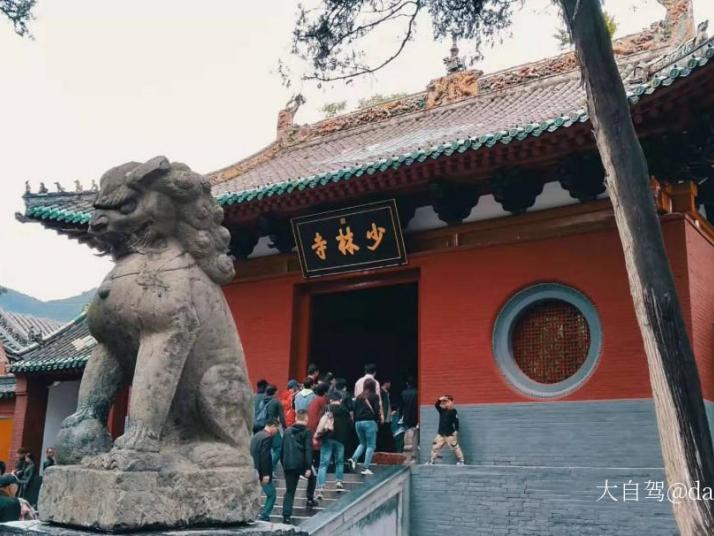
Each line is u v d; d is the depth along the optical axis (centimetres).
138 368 547
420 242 1789
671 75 1254
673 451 780
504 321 1627
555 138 1405
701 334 1465
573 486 1288
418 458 1533
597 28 892
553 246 1595
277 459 1392
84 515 488
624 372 1448
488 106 2284
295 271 1983
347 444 1753
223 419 568
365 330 2967
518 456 1517
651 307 814
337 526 1220
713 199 1698
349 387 2861
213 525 529
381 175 1608
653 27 2078
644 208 842
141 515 486
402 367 2927
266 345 1973
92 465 505
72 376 2555
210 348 581
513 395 1559
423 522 1426
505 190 1620
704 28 1675
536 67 2283
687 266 1446
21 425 2527
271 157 2642
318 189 1688
